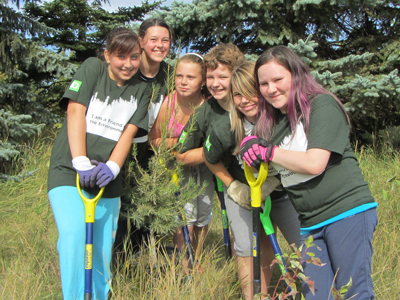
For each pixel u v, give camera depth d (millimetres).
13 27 6059
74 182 2283
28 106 6391
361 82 5055
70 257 2152
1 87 5953
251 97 2215
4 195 4629
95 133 2316
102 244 2400
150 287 2576
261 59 2037
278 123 2162
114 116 2352
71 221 2174
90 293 2170
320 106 1962
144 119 2484
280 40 5738
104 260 2420
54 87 8539
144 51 2898
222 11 5590
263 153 2072
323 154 1898
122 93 2389
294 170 1973
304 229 2123
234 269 2766
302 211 2113
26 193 4680
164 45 2889
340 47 6562
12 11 5949
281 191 2580
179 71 2773
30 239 3330
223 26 5848
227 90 2520
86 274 2170
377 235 3312
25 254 3150
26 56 6148
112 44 2250
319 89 2035
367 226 1911
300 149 2016
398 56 5469
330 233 1986
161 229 2703
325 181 1983
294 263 1909
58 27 9773
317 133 1924
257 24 5832
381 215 3742
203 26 5875
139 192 2744
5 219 3945
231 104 2375
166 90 2977
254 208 2256
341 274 1938
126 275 2633
